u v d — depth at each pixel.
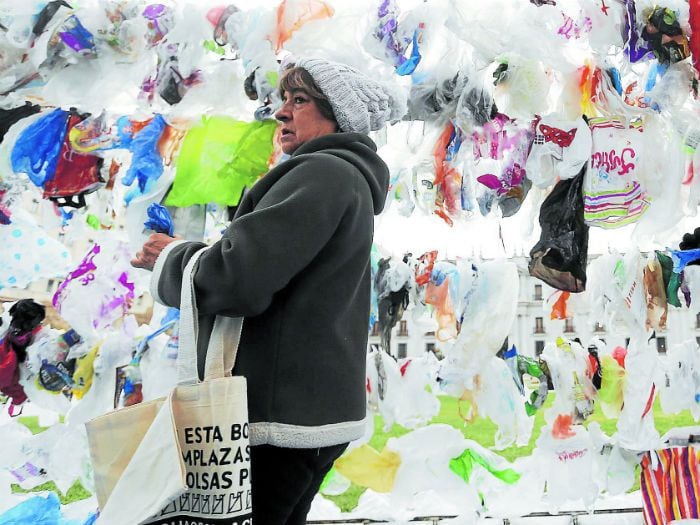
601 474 1.73
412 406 1.66
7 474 1.63
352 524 1.80
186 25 1.55
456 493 1.69
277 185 0.83
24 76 1.61
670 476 1.71
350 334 0.88
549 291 1.85
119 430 0.80
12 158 1.60
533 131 1.63
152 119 1.62
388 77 1.58
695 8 1.63
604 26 1.57
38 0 1.59
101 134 1.63
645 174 1.64
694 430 1.74
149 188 1.61
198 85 1.59
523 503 1.73
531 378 1.84
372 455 1.67
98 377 1.59
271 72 1.55
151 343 1.60
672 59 1.63
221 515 0.72
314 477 0.92
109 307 1.62
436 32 1.60
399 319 1.67
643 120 1.66
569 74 1.64
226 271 0.75
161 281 0.84
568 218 1.63
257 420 0.79
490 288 1.65
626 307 1.68
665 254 1.70
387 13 1.56
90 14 1.58
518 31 1.54
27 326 1.59
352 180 0.86
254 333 0.83
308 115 1.00
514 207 1.64
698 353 1.74
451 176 1.63
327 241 0.82
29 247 1.64
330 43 1.57
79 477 1.59
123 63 1.62
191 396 0.75
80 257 1.86
